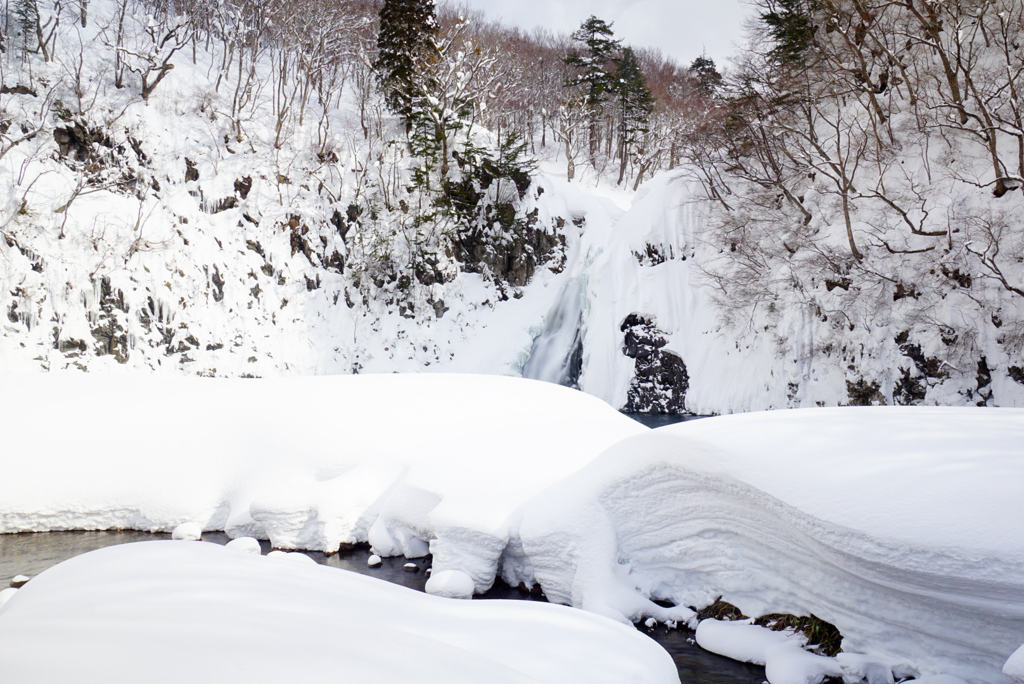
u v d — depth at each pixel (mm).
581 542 6996
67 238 28047
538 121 55094
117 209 30109
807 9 31641
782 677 5383
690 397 30078
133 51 32594
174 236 31125
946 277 23500
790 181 30578
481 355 35719
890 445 5711
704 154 32531
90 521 11047
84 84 31703
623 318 32656
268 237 33750
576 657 3799
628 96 53375
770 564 6180
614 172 54281
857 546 4895
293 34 41125
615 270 34000
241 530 10492
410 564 9008
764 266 29125
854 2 28109
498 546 7809
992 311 22250
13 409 11961
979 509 4559
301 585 4406
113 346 28109
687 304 31828
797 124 30297
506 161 37875
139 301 29078
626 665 3783
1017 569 4223
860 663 5207
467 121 41406
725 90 34125
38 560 9531
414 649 2793
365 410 11719
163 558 4688
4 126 28578
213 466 11211
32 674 2080
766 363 28031
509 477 8852
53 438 11484
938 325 23109
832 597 5621
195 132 34094
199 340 30438
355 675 2344
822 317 26609
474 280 37719
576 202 40250
